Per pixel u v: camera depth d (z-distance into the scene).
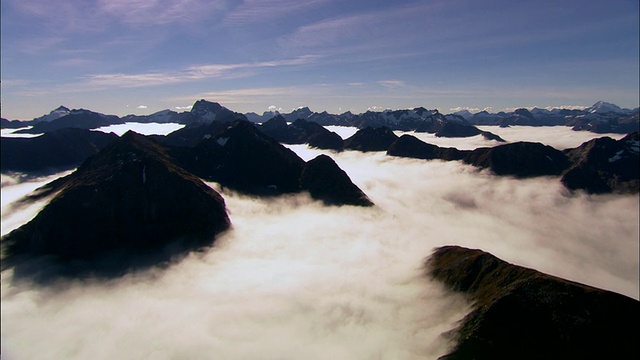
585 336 81.50
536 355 81.19
